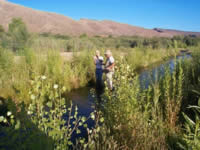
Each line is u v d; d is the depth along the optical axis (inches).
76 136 130.9
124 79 132.6
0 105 167.9
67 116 165.0
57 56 297.9
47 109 162.7
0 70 230.1
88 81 313.1
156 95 120.4
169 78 131.3
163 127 111.4
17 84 206.7
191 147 72.1
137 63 468.4
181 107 132.4
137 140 102.3
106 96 132.0
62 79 260.4
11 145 69.7
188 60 189.5
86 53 367.6
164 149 96.1
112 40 1626.5
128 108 112.6
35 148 68.5
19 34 823.1
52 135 76.3
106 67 228.2
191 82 170.4
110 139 103.5
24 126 74.5
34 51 307.3
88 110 182.2
